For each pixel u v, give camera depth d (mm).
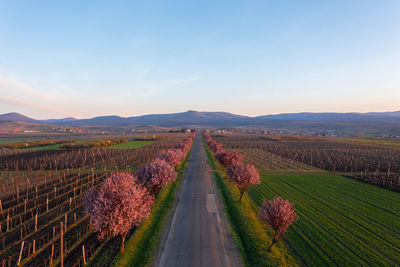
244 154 86312
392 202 31422
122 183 17938
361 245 19750
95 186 39312
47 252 18297
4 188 37656
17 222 24156
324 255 18094
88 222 23766
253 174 28922
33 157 73562
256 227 22875
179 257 17797
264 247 19094
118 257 17219
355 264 16969
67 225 23297
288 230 22453
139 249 18656
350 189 38250
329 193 35719
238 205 28812
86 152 87062
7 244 19703
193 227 23125
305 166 61844
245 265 17047
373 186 40438
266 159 74062
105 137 194750
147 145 118875
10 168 56719
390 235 21672
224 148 108312
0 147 98938
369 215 26562
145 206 18969
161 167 30375
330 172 53719
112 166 60531
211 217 25797
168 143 132750
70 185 39969
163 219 24984
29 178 45594
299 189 38031
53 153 83625
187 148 72875
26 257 17688
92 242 19656
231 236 21453
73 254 17891
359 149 102875
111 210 16234
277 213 17406
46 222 24062
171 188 37406
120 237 20453
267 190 37125
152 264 16859
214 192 35562
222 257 17953
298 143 138875
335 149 103125
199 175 47875
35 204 29812
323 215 26406
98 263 16609
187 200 31672
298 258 17703
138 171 30250
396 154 85938
